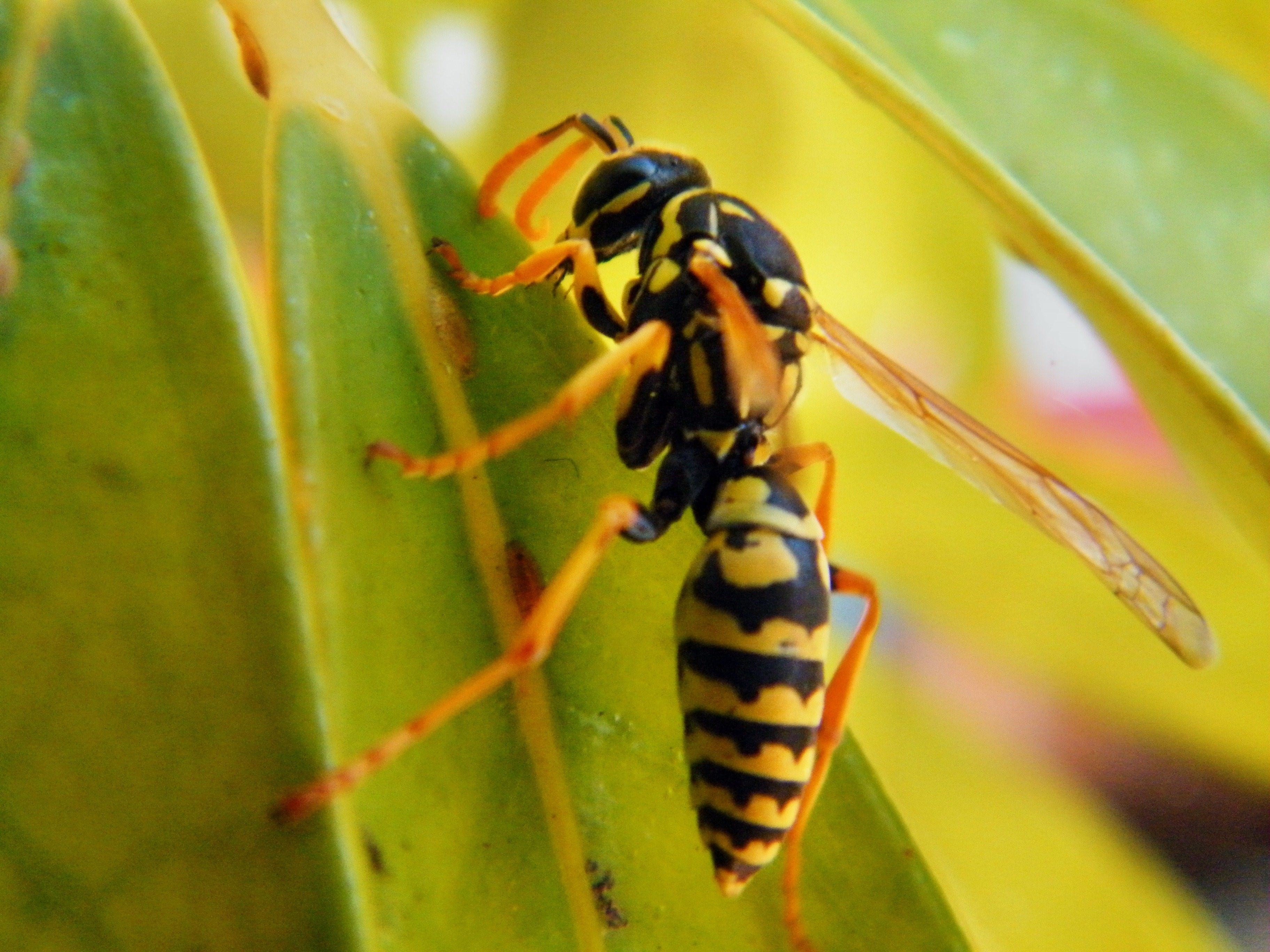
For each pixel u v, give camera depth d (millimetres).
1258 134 81
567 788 75
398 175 75
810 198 93
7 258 71
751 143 92
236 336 71
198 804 70
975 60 81
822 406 93
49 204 72
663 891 75
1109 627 94
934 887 76
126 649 70
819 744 77
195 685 70
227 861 70
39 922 70
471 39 89
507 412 76
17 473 71
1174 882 92
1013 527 94
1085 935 90
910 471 94
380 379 74
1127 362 79
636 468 80
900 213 93
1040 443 96
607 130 83
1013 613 95
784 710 77
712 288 81
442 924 73
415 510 74
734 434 82
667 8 90
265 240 73
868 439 94
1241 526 79
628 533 76
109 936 70
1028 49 81
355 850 70
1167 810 103
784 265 83
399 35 89
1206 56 85
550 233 88
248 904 70
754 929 76
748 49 91
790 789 76
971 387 96
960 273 94
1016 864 91
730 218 83
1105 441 95
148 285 71
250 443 71
